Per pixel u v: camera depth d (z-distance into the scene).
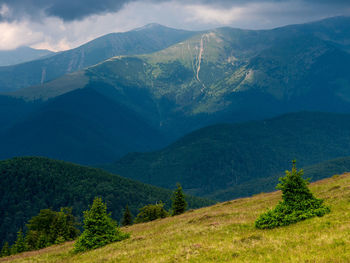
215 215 34.25
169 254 18.36
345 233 15.43
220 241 19.31
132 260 19.17
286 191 22.42
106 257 21.98
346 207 21.83
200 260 15.72
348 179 39.59
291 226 19.95
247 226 23.52
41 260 29.19
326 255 12.84
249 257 14.80
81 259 24.69
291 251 14.35
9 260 35.38
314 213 21.00
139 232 38.31
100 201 30.84
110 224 30.78
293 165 22.75
